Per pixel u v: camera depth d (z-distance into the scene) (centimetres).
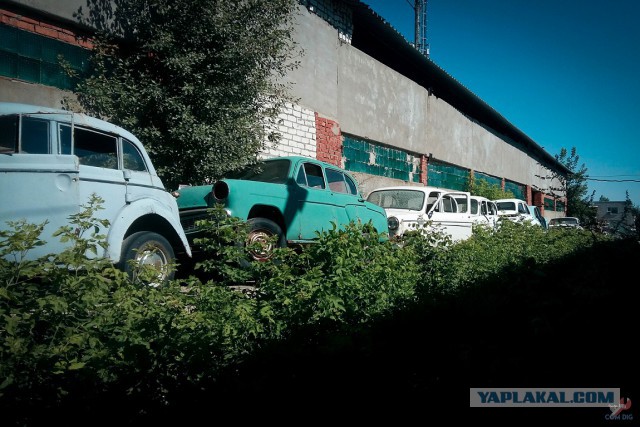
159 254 493
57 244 395
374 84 1436
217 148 727
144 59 743
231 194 582
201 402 246
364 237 416
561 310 296
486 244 643
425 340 315
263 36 780
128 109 687
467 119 2123
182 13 719
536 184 3247
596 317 274
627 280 317
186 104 720
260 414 247
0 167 378
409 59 1634
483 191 2042
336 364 284
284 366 280
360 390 267
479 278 486
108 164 474
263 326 311
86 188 427
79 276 264
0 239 358
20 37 653
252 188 611
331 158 1238
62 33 697
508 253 643
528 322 296
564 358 255
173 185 730
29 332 233
